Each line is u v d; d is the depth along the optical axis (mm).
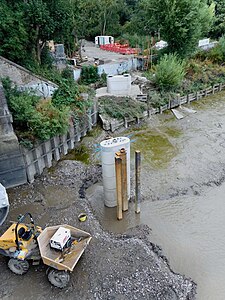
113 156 11641
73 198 13438
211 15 32000
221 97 27000
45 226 11664
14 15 16984
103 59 32812
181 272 9820
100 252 10305
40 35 19453
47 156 15406
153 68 27688
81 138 18969
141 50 36156
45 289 9078
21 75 17422
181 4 26938
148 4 28672
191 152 17359
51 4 18797
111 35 48406
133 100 22141
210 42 37531
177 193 13750
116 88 23312
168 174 15180
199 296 9000
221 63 32531
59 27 19578
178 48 29391
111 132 19891
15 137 13414
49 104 15672
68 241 9492
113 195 12594
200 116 22656
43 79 18375
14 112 14523
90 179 14766
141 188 14055
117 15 48312
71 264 8953
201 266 10062
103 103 21266
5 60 16562
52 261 8656
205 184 14383
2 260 10141
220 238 11266
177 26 27281
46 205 13000
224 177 14914
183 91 25438
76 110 18359
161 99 23141
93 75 26234
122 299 8641
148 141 18812
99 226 11773
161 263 10039
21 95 15664
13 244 9242
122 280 9227
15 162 13797
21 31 17234
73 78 23562
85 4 36469
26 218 12133
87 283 9180
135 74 28922
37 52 20609
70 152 17422
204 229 11727
